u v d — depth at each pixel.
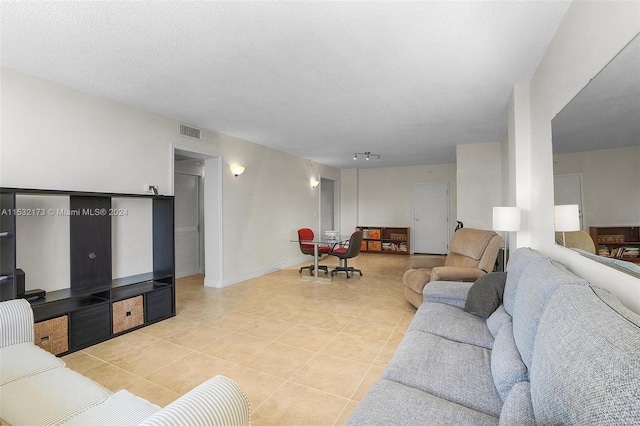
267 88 3.06
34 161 2.72
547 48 2.31
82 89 3.03
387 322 3.23
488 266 3.24
